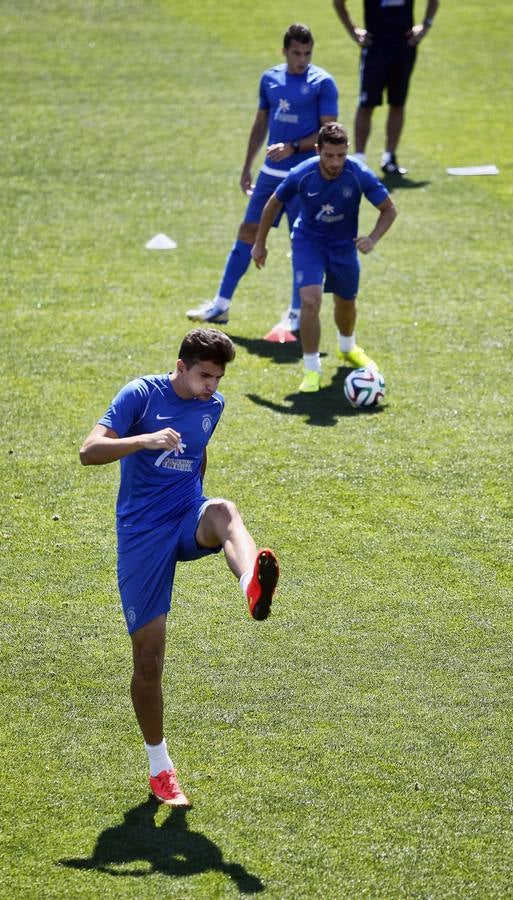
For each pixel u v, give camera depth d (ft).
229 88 228.84
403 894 53.78
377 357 120.78
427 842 57.16
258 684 69.82
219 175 182.50
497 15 286.46
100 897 53.31
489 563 83.46
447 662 72.13
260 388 113.50
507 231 160.04
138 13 285.43
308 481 95.04
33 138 197.88
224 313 129.70
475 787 61.16
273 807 59.57
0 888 53.72
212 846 56.75
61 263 147.13
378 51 177.78
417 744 64.49
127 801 60.03
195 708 67.51
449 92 228.84
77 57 249.55
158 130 203.82
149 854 56.18
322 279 110.83
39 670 71.20
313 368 112.57
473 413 107.86
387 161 183.62
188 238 157.07
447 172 184.34
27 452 99.86
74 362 117.91
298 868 55.31
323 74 126.00
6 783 61.16
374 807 59.57
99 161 187.83
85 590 80.12
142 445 56.24
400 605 78.23
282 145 122.11
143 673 59.41
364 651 73.20
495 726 66.13
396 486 94.43
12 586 80.38
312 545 85.56
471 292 139.03
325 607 77.97
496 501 92.12
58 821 58.44
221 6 291.79
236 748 64.18
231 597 79.61
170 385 60.54
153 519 60.64
